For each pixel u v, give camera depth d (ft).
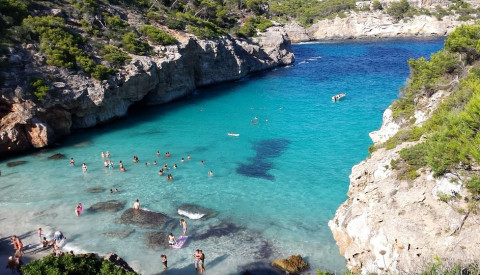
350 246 84.64
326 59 410.93
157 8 306.35
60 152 165.17
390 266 71.10
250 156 158.30
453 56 127.54
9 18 194.80
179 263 92.22
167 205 119.55
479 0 612.70
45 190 128.77
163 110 233.76
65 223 108.47
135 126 202.08
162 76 237.86
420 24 576.20
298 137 178.29
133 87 216.74
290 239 101.30
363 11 616.80
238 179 137.39
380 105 222.69
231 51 316.60
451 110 89.61
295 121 202.18
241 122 205.05
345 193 124.57
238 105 240.12
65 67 189.67
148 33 249.55
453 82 116.26
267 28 392.68
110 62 209.97
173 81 250.37
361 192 86.79
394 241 71.10
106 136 186.19
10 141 162.20
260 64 355.56
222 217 112.47
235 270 89.66
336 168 143.54
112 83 202.08
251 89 284.61
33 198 123.03
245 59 339.57
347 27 604.08
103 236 102.58
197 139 180.34
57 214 113.19
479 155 64.34
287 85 292.20
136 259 93.40
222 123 204.33
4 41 182.39
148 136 185.78
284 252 96.02
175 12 319.68
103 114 204.64
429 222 69.56
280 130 189.26
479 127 70.44
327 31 613.11
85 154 162.50
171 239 98.27
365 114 206.90
